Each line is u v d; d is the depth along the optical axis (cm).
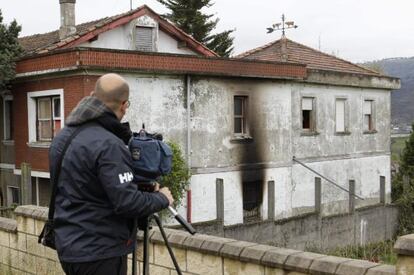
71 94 1647
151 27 2144
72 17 2169
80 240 362
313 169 2278
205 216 1870
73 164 361
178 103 1794
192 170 1828
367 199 2580
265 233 1611
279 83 2098
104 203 364
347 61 2795
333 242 1814
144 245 405
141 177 379
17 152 1925
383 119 2691
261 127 2038
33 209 730
